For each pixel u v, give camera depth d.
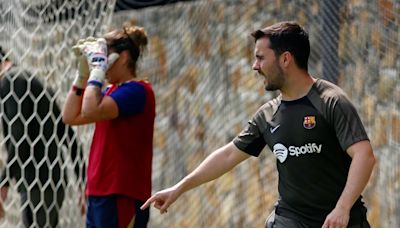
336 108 13.55
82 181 19.73
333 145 13.73
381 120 21.05
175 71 26.31
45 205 18.81
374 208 21.14
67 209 19.38
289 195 14.30
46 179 18.86
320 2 20.64
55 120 19.05
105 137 16.94
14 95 18.41
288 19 23.61
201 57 25.81
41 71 19.27
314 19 22.44
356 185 13.23
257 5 24.72
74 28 20.58
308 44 14.01
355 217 14.05
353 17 20.91
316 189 14.02
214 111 25.17
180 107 25.92
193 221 24.73
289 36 13.90
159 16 26.91
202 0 25.98
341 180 13.98
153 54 26.84
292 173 14.08
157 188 25.59
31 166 18.59
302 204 14.18
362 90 21.23
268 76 14.04
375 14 21.05
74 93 17.22
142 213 17.17
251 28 24.75
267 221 14.84
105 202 16.77
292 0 23.53
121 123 16.94
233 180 24.31
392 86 20.84
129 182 16.88
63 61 20.19
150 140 17.47
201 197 24.80
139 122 17.11
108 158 16.86
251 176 23.98
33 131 18.80
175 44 26.48
